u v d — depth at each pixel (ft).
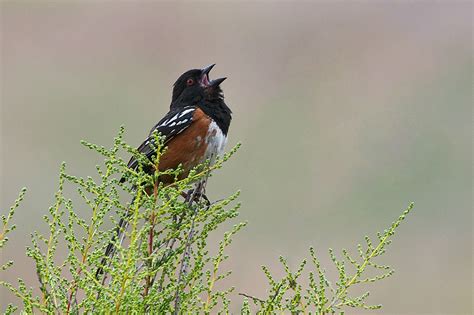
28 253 16.58
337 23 64.28
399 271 43.80
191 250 17.53
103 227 25.21
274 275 40.32
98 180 49.11
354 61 61.52
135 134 57.77
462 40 63.46
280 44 63.05
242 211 46.91
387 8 65.10
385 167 50.11
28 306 16.37
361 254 16.99
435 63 60.59
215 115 27.27
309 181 49.24
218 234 42.16
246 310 17.07
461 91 56.49
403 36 64.85
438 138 51.16
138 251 16.81
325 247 44.78
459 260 45.44
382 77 59.57
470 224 47.52
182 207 17.58
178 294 16.79
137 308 16.37
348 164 50.31
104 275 17.15
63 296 16.57
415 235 46.93
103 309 16.19
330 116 53.93
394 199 48.80
